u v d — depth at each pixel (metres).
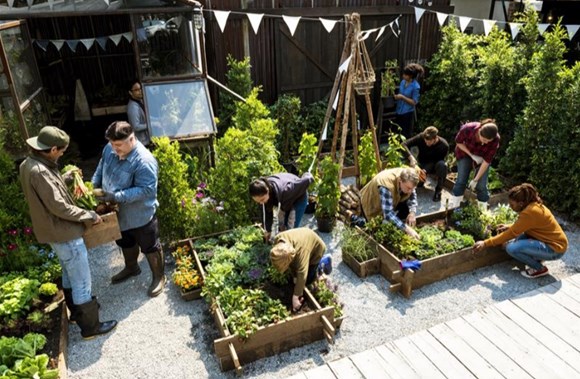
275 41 7.44
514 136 6.60
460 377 3.30
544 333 3.70
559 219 5.79
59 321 3.93
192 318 4.13
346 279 4.67
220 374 3.54
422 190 6.59
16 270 4.52
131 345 3.83
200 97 5.99
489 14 10.05
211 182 5.34
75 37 8.41
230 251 4.52
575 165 5.55
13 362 3.36
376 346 3.77
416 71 7.32
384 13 7.98
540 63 5.92
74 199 3.75
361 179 6.02
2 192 4.79
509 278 4.65
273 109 7.12
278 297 4.00
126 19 8.59
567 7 8.82
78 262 3.65
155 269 4.41
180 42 6.20
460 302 4.31
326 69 8.02
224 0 6.91
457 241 4.72
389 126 8.48
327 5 7.55
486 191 5.64
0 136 4.86
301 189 4.48
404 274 4.32
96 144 8.40
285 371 3.55
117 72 8.95
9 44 4.89
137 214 4.07
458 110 7.85
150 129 5.69
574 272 4.75
